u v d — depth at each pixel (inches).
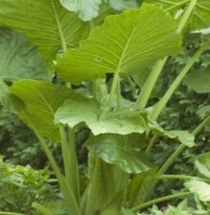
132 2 100.0
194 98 145.9
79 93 98.9
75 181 107.7
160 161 147.6
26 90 97.9
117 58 91.1
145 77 114.7
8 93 100.2
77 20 102.6
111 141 95.9
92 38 85.7
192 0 103.1
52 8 100.3
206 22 114.3
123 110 95.3
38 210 108.7
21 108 101.4
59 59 91.0
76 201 107.3
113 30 84.4
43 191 118.2
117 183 103.6
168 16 82.7
